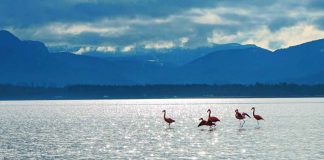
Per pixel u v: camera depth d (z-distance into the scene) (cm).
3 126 16725
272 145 10256
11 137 12638
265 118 19388
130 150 9869
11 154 9512
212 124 14162
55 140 11806
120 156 9131
